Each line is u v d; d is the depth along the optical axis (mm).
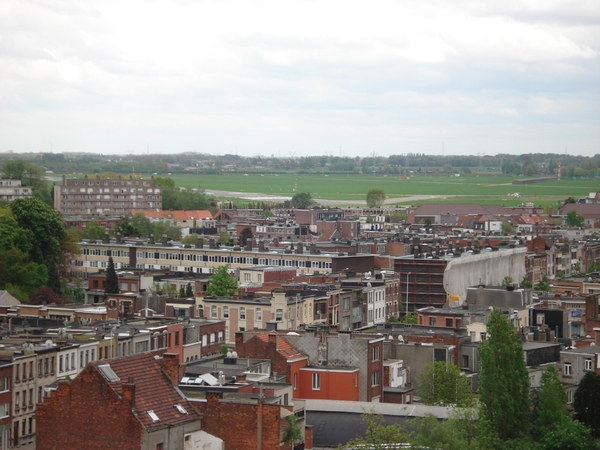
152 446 111875
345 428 158250
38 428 113562
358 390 192500
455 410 163000
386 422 162125
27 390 193000
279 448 121000
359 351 193250
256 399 124000
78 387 113375
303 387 190625
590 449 171625
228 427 119438
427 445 143500
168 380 120062
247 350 189750
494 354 172000
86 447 112812
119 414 112250
